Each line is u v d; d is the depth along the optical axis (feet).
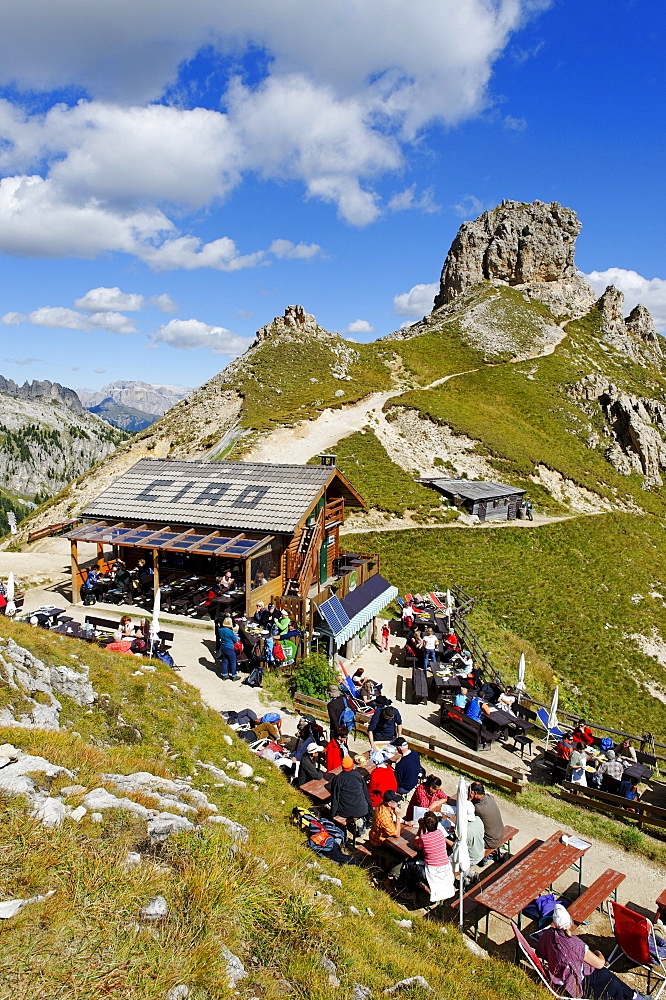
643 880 39.86
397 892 31.60
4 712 30.42
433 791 37.45
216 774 33.65
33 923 16.28
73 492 216.74
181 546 75.41
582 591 155.53
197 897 19.34
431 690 69.26
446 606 102.37
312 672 58.49
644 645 140.26
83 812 21.72
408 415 250.37
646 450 304.30
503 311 460.55
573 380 359.87
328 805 35.04
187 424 256.52
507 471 231.71
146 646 56.80
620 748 62.95
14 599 73.41
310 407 248.32
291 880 22.88
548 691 101.30
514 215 535.60
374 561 100.37
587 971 26.32
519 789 48.60
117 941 16.56
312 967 18.89
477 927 31.58
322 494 87.40
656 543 215.92
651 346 476.13
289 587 81.15
